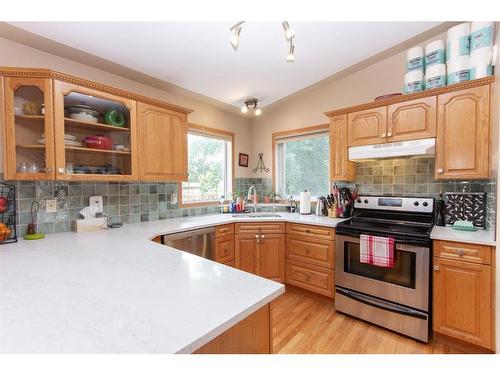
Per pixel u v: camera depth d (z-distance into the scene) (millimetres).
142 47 1883
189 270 1100
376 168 2691
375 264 2002
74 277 1017
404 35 2199
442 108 2033
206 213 3164
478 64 1890
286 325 2086
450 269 1757
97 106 1998
